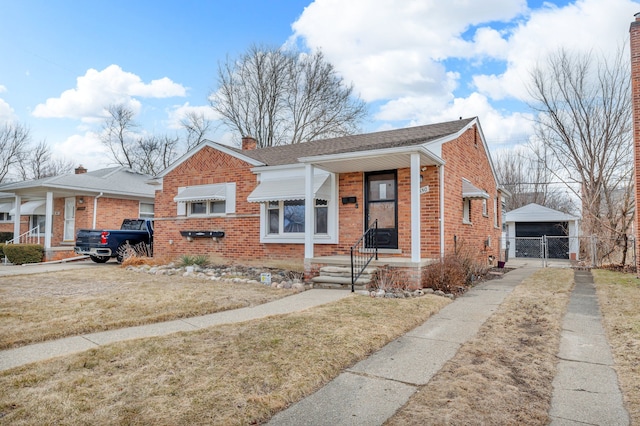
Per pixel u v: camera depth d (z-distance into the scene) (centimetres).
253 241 1416
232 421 323
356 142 1499
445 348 536
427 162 1088
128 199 2194
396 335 589
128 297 830
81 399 354
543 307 780
